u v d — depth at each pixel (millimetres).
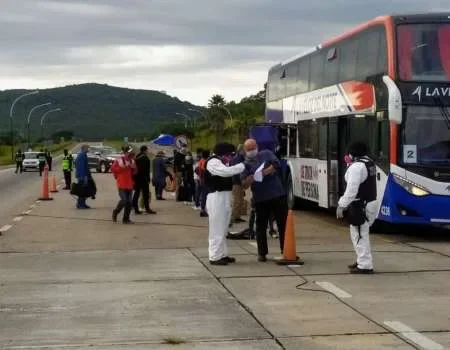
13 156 94500
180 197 25047
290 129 21719
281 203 11641
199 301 8758
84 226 17375
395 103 14281
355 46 16438
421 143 14344
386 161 14547
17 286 9789
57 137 186000
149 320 7805
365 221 10531
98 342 6930
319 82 19031
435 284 9797
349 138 16766
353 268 10656
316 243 14109
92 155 53125
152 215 20219
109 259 12172
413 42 14523
